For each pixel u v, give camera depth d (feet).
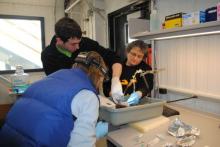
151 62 7.27
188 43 6.12
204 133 4.08
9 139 2.96
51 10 13.93
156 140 3.79
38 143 2.63
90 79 3.13
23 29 13.11
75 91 2.79
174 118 5.05
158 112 4.89
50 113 2.72
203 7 5.76
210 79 5.55
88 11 12.59
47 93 2.95
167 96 7.09
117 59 5.72
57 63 5.11
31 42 13.39
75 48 4.59
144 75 5.94
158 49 7.28
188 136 3.83
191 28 4.70
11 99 11.23
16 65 13.05
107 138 4.12
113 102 4.72
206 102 5.82
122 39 10.73
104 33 12.03
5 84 11.41
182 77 6.42
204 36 5.60
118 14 10.78
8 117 3.22
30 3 13.25
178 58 6.51
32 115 2.84
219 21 4.04
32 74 13.43
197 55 5.86
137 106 4.42
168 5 7.09
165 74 7.06
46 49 5.32
